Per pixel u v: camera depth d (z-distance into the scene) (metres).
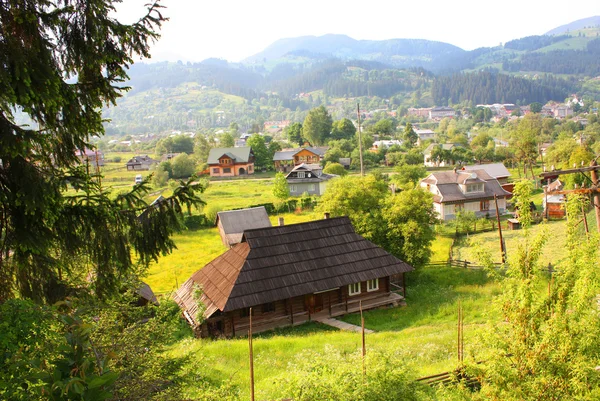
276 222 58.12
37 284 8.20
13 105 7.06
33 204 7.18
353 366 10.34
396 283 33.47
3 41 6.95
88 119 8.26
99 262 8.45
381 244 35.12
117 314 10.16
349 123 157.00
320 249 29.12
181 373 10.25
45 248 7.73
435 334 22.28
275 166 116.06
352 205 36.66
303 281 27.28
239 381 16.14
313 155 111.81
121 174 104.44
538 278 9.88
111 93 8.45
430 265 37.25
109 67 8.36
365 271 28.98
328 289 27.38
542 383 8.97
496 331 9.95
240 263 27.34
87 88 8.22
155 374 9.30
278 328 26.67
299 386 9.88
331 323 27.23
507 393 9.23
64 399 4.49
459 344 13.30
